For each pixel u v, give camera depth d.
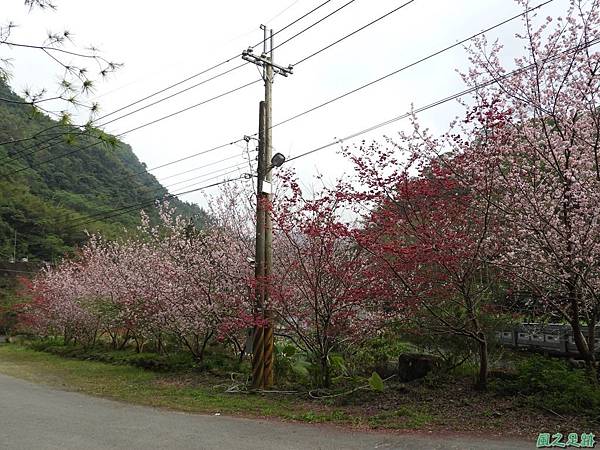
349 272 9.52
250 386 10.47
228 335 12.38
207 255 13.49
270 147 11.12
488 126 7.91
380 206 8.98
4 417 8.14
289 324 10.31
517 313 9.49
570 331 10.21
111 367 15.40
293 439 6.50
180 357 14.06
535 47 7.75
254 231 13.29
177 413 8.45
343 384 9.90
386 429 6.96
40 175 36.62
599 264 8.02
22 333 29.42
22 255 38.44
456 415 7.35
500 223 8.57
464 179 8.38
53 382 12.67
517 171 8.02
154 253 15.52
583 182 7.45
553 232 7.75
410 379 9.58
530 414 7.11
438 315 8.74
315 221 9.61
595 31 7.48
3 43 4.32
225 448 6.05
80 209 34.41
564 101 7.67
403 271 8.77
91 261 20.27
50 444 6.31
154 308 14.44
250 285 10.94
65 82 4.68
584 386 7.28
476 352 9.45
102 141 5.09
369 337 10.30
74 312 20.28
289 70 11.92
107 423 7.62
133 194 35.31
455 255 8.07
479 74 8.20
